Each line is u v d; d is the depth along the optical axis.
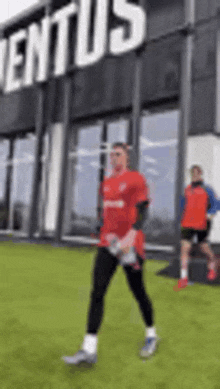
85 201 12.05
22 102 14.60
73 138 12.84
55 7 12.78
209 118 8.79
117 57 11.18
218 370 2.32
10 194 15.17
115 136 11.66
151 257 9.01
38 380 2.10
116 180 2.49
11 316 3.42
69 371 2.24
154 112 10.71
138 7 10.09
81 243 10.74
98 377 2.16
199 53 9.11
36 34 12.93
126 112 11.27
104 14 10.68
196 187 5.43
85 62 11.16
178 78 9.56
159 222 9.96
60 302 4.04
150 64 10.27
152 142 10.61
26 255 8.71
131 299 4.26
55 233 11.49
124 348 2.66
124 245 2.31
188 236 5.39
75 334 2.95
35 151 13.15
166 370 2.30
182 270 5.32
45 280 5.42
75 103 12.27
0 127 15.51
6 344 2.67
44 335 2.90
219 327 3.26
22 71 14.78
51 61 13.83
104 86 11.49
